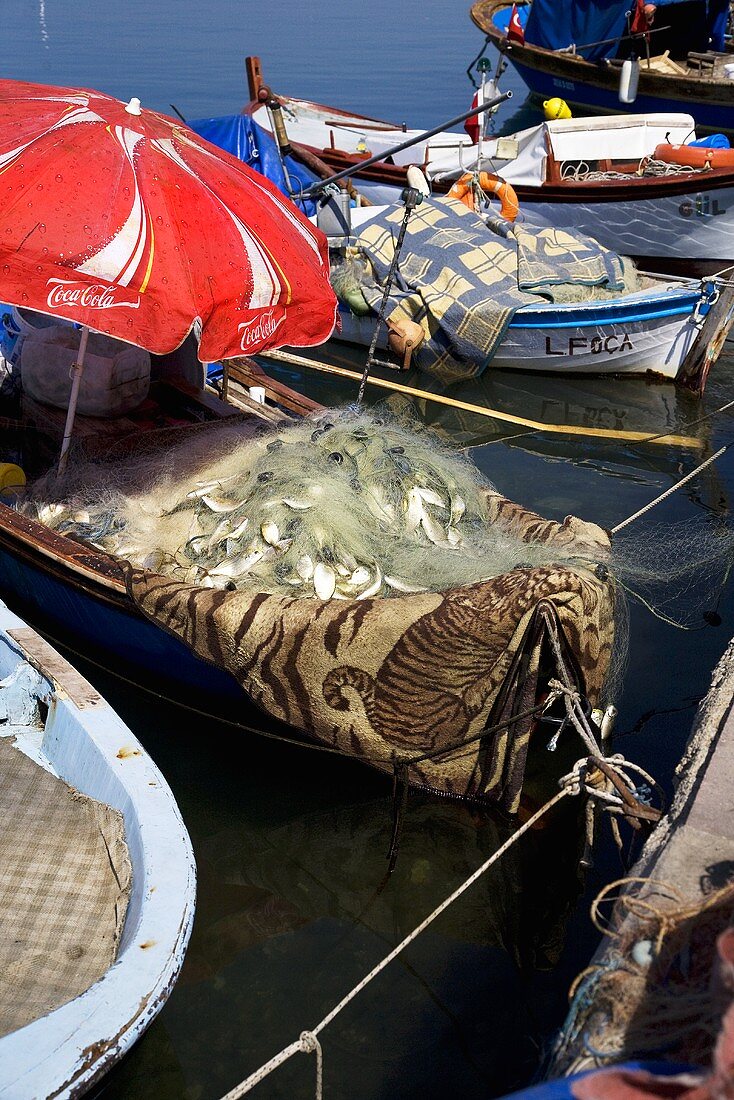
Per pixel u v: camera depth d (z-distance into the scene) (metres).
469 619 4.52
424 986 4.12
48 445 6.90
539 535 5.50
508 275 9.77
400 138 13.38
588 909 4.45
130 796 3.95
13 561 5.78
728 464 8.27
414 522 5.36
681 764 3.94
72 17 31.83
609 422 9.05
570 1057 2.79
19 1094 2.85
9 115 5.33
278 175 10.96
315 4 37.78
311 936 4.36
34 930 3.70
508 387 9.80
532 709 4.55
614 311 9.27
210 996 4.05
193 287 4.92
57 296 4.71
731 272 10.12
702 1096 2.13
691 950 2.88
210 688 5.28
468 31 30.89
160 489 6.02
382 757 4.87
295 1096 3.67
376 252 10.02
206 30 29.48
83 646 5.86
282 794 5.14
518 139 11.71
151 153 5.20
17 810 4.20
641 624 6.25
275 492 5.30
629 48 17.62
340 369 9.39
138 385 6.84
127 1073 3.73
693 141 12.21
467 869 4.71
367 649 4.64
